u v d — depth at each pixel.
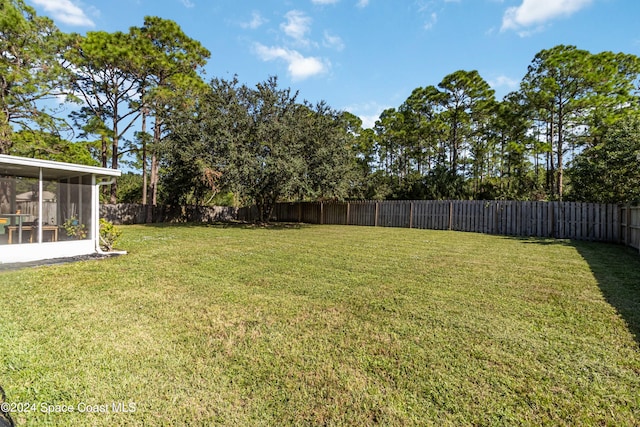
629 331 3.06
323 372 2.37
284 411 1.96
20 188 6.49
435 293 4.28
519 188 19.66
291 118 15.28
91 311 3.54
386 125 25.81
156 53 14.92
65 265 5.80
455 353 2.65
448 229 14.78
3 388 2.12
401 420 1.88
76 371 2.34
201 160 13.67
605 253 7.80
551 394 2.11
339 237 10.95
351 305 3.81
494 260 6.68
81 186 6.97
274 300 3.98
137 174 26.58
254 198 17.41
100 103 16.50
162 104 15.73
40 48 11.40
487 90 20.98
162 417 1.90
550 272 5.53
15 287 4.39
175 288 4.45
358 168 20.84
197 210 20.25
